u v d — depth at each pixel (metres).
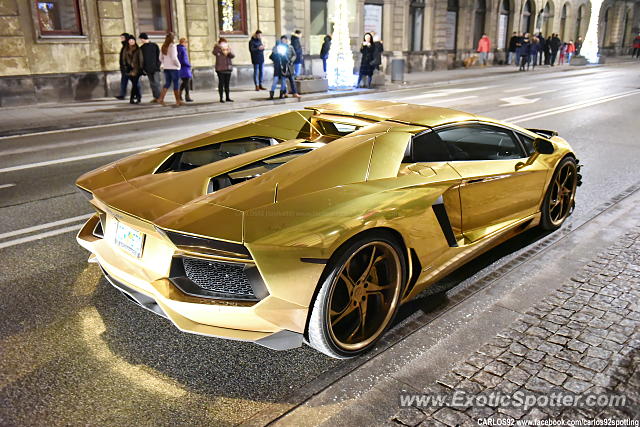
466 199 3.47
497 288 3.58
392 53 25.58
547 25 38.22
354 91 17.39
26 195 6.08
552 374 2.61
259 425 2.37
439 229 3.16
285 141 4.04
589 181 6.23
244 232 2.43
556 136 5.02
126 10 15.73
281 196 2.69
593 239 4.36
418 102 14.47
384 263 2.93
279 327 2.52
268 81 19.89
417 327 3.13
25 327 3.21
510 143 4.43
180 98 13.90
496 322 3.12
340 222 2.58
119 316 3.35
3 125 10.91
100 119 11.86
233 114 12.97
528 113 11.92
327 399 2.51
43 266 4.11
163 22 16.95
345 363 2.82
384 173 3.02
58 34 14.71
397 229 2.83
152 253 2.73
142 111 12.76
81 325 3.24
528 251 4.19
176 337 3.11
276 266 2.43
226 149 4.23
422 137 3.41
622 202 5.36
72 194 6.10
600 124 10.34
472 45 30.81
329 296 2.58
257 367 2.81
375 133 3.24
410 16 26.41
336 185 2.84
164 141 9.50
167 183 3.15
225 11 18.34
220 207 2.62
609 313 3.16
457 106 13.38
